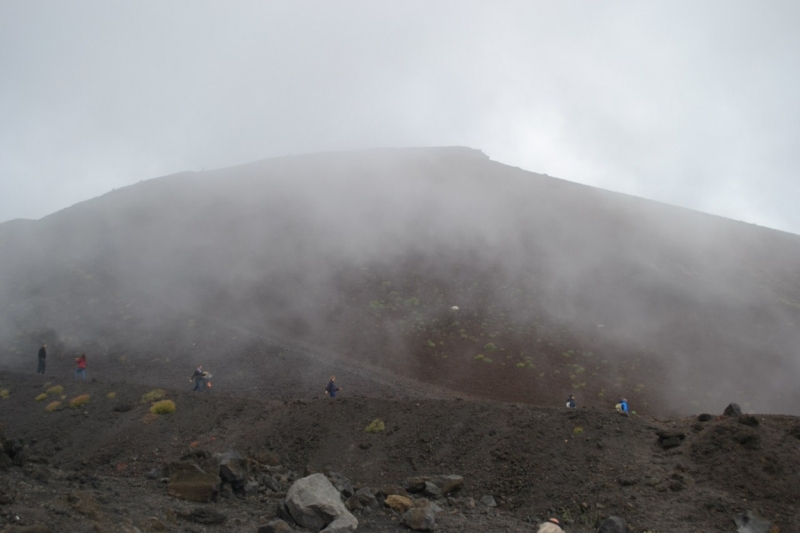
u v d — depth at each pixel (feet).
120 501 37.60
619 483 47.19
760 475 43.65
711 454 47.98
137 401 88.48
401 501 43.11
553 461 53.62
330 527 35.86
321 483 40.73
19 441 43.55
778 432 49.21
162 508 37.09
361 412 75.31
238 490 45.14
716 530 38.34
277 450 68.85
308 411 77.36
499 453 57.77
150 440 75.25
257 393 104.68
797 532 37.01
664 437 52.75
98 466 70.49
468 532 39.14
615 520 39.93
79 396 92.48
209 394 89.56
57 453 75.46
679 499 42.93
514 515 46.26
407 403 76.33
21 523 26.63
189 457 48.70
